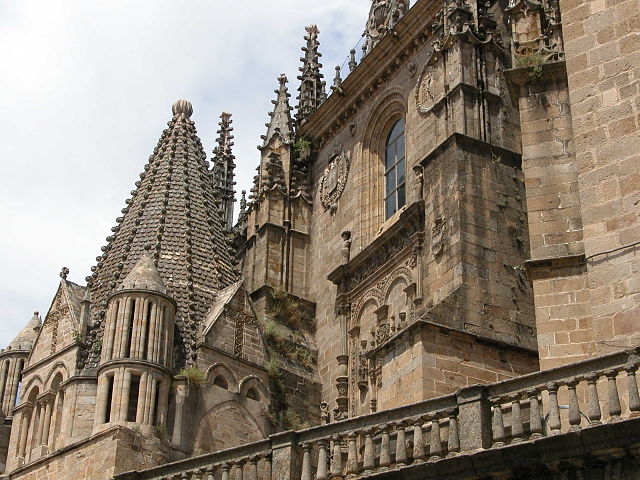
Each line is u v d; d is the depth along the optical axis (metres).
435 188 44.97
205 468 31.98
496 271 42.06
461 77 46.38
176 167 53.91
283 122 59.47
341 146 56.03
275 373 48.09
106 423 42.44
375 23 61.38
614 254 29.16
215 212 53.62
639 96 30.45
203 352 45.97
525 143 34.22
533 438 26.09
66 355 45.66
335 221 54.62
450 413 27.66
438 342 38.53
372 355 40.62
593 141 30.72
